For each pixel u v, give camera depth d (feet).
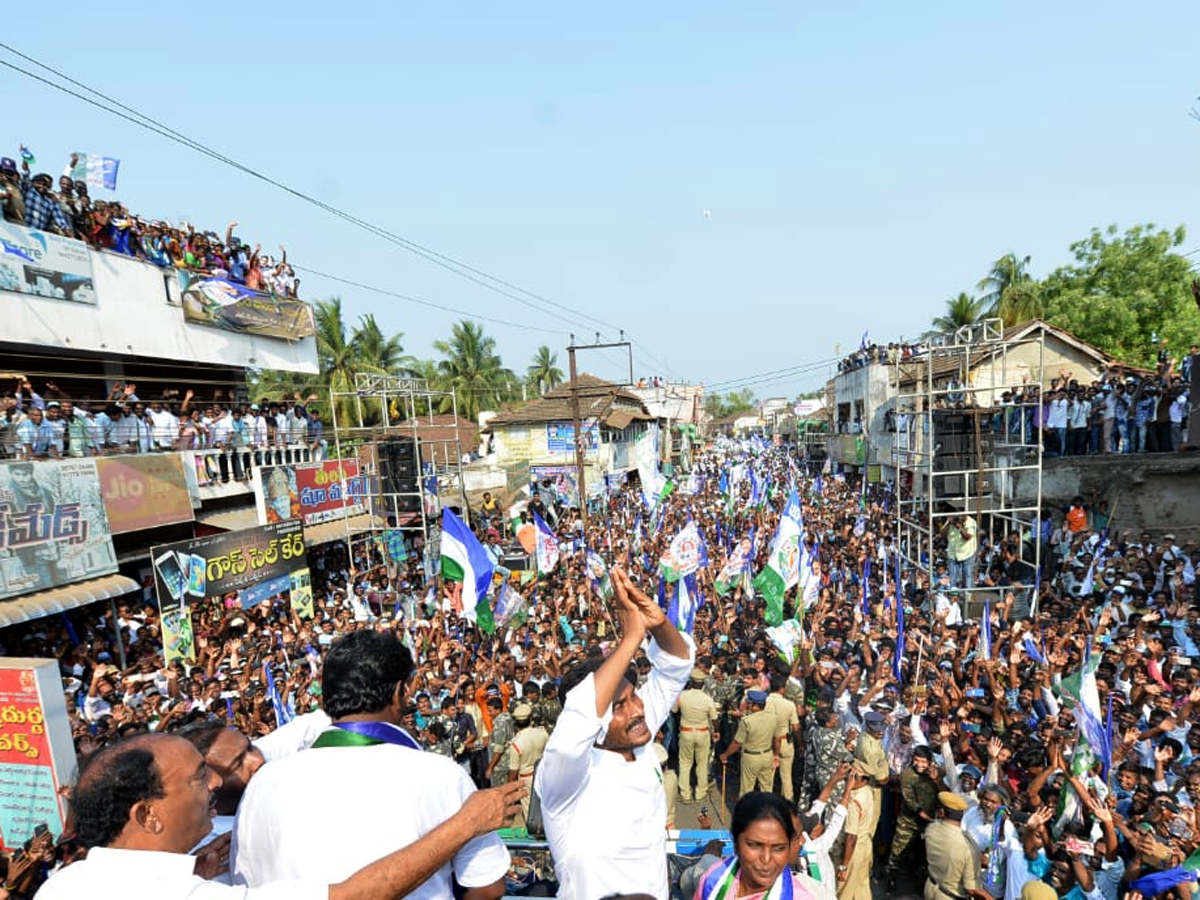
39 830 22.26
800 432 204.13
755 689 30.35
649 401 221.25
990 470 52.31
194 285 61.41
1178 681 30.07
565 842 7.43
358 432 75.87
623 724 7.80
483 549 44.73
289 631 46.83
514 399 211.20
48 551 40.68
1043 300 113.09
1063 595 53.78
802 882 10.39
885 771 24.89
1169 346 96.58
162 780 6.07
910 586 56.54
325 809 5.91
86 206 52.39
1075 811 22.06
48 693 23.34
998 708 28.66
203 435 57.93
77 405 50.08
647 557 68.54
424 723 30.86
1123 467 59.31
